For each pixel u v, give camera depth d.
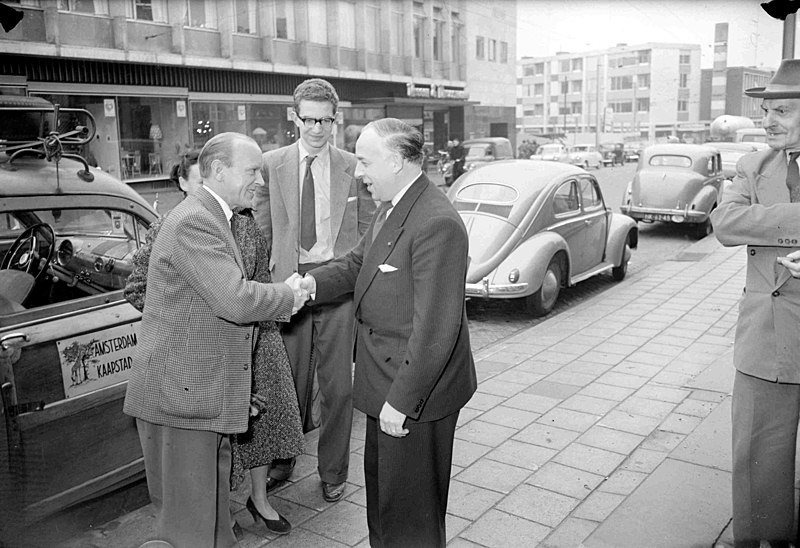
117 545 3.19
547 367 5.59
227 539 2.83
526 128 62.69
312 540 3.20
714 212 2.69
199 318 2.57
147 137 18.23
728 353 5.81
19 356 2.87
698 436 4.06
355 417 4.77
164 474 2.69
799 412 2.66
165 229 2.58
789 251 2.55
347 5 24.95
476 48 32.56
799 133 2.51
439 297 2.42
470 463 3.90
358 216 3.82
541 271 7.48
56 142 3.09
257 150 2.71
